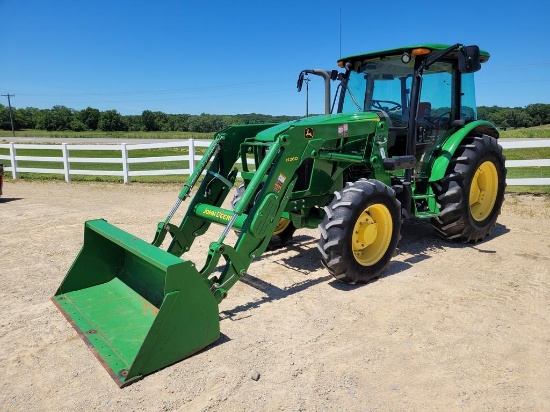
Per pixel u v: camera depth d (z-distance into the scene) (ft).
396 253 18.20
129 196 32.78
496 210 19.80
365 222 14.47
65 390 9.45
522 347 11.00
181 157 37.40
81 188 36.76
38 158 41.81
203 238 20.97
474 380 9.71
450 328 11.94
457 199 17.94
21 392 9.41
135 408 8.86
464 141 19.06
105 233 12.41
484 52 19.47
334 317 12.66
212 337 10.93
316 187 15.44
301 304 13.55
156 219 25.04
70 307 12.55
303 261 17.43
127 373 9.62
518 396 9.18
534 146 29.22
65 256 18.25
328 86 18.06
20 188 37.09
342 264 13.89
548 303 13.39
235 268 12.46
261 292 14.51
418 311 12.94
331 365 10.30
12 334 11.78
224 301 13.83
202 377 9.82
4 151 90.53
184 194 14.56
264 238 12.94
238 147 15.89
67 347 11.12
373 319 12.51
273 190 13.08
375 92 18.44
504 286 14.66
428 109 17.94
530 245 19.11
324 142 14.48
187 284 10.18
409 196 16.63
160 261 10.11
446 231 18.66
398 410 8.80
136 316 11.87
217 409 8.83
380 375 9.92
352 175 17.16
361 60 18.62
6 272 16.39
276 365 10.30
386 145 16.31
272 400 9.10
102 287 13.53
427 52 16.11
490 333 11.67
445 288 14.56
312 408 8.86
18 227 23.07
